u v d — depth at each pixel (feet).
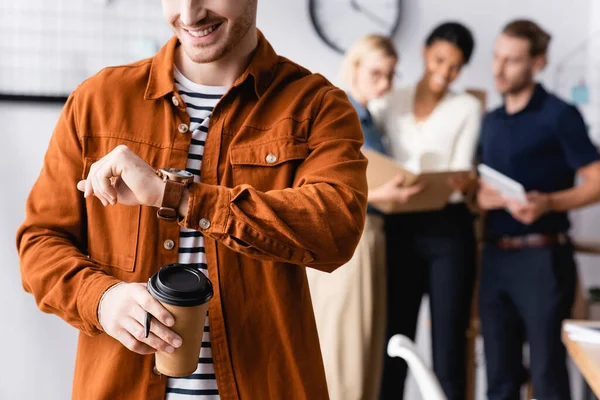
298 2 12.51
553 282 9.89
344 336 9.50
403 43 12.80
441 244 10.26
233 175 4.21
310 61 12.61
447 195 9.93
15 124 11.43
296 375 4.21
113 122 4.25
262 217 3.80
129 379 4.08
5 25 11.38
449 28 10.78
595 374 5.40
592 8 13.01
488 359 10.41
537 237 10.02
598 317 10.82
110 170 3.74
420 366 3.96
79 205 4.28
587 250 11.28
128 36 11.76
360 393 9.48
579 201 9.88
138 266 4.13
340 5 12.57
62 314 4.04
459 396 10.46
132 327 3.70
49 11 11.48
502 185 9.78
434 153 10.83
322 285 9.59
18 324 11.38
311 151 4.28
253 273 4.17
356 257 9.59
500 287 10.22
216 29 4.06
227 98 4.30
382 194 9.61
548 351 9.86
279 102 4.35
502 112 10.54
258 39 4.50
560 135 10.07
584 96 12.85
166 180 3.74
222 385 4.10
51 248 4.13
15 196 11.44
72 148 4.29
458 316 10.37
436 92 10.96
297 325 4.24
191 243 4.17
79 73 11.62
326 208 3.92
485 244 10.47
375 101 11.00
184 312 3.65
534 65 10.25
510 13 12.92
